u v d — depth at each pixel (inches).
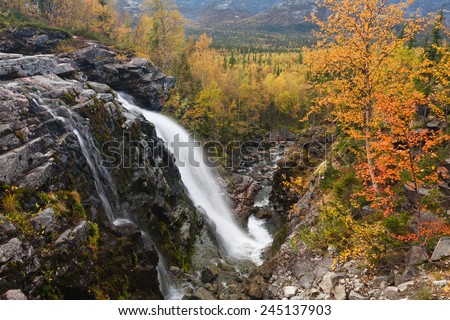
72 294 469.1
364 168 677.9
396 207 623.8
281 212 1237.7
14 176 506.6
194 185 1269.7
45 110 673.6
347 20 644.7
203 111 1932.8
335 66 702.5
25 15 1913.1
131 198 791.1
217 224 1131.9
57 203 530.3
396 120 475.8
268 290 647.8
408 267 492.1
